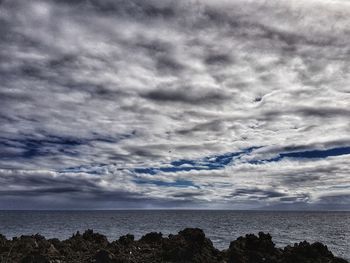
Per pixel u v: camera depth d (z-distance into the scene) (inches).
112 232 3481.8
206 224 5290.4
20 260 1038.4
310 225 5285.4
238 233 3390.7
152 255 1166.3
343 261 1136.2
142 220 6825.8
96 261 1031.0
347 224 5654.5
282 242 2706.7
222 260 1112.8
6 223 5428.2
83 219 7362.2
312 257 1130.7
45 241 1280.8
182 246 1172.5
